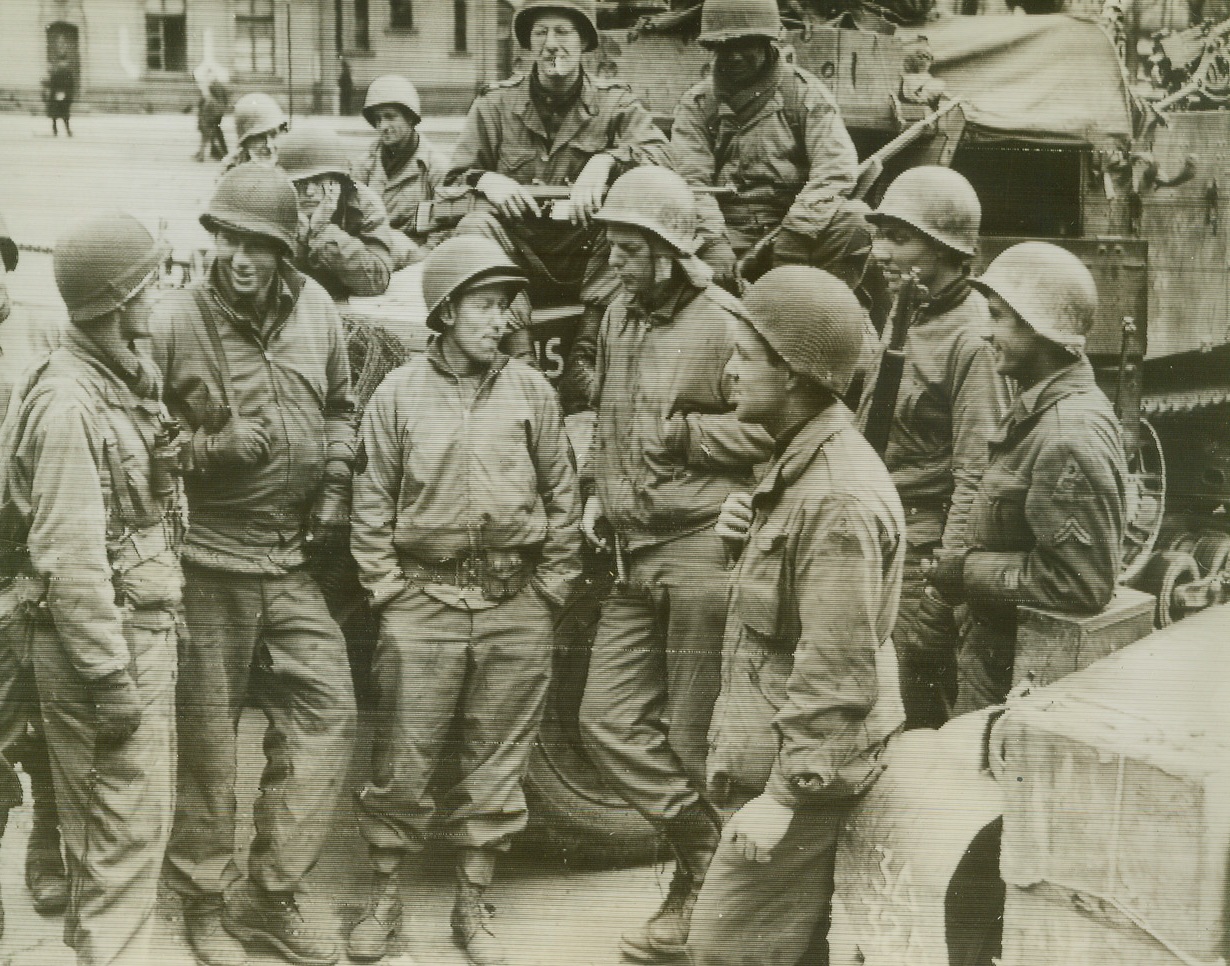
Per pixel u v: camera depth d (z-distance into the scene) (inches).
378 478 191.3
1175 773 161.5
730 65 205.2
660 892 201.2
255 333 189.3
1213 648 189.5
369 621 197.0
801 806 172.7
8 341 202.2
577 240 202.5
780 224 207.0
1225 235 216.8
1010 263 200.4
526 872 202.7
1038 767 169.6
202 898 195.0
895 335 205.2
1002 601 203.9
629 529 193.5
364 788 193.5
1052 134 217.8
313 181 205.5
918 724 206.7
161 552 186.9
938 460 205.3
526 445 191.3
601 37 209.5
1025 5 216.2
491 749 192.4
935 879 177.3
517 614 191.6
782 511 166.7
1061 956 170.7
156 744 186.5
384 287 207.2
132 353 184.4
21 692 185.0
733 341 189.5
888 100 215.6
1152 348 220.5
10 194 204.5
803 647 164.6
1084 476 198.7
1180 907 162.7
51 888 195.3
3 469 182.1
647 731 195.5
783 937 179.6
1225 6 215.3
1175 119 217.5
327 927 195.5
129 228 181.8
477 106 207.3
